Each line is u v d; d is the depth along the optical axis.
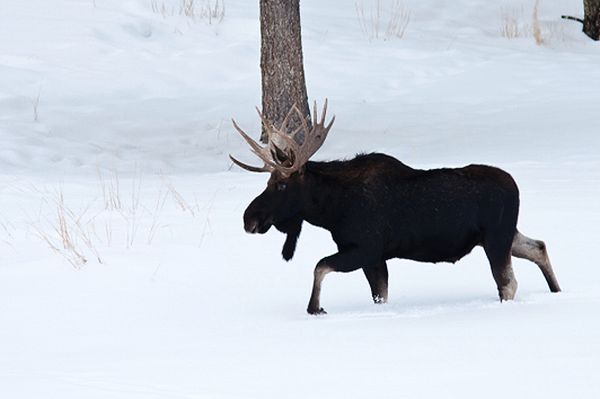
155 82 73.81
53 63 75.06
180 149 60.50
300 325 25.16
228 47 80.62
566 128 59.94
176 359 21.56
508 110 66.88
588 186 43.34
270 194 27.95
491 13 97.00
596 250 32.41
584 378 18.17
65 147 58.62
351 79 76.88
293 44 60.75
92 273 32.00
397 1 97.00
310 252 34.28
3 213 41.28
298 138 60.69
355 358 20.72
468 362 19.81
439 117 65.94
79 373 20.50
